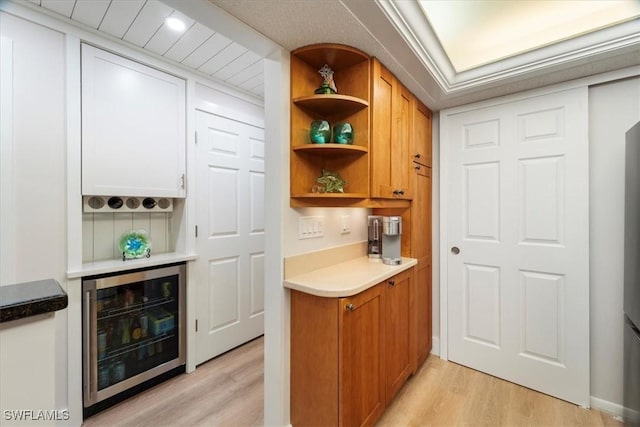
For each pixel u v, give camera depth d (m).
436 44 1.62
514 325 2.06
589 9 1.55
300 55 1.50
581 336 1.82
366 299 1.50
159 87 2.03
